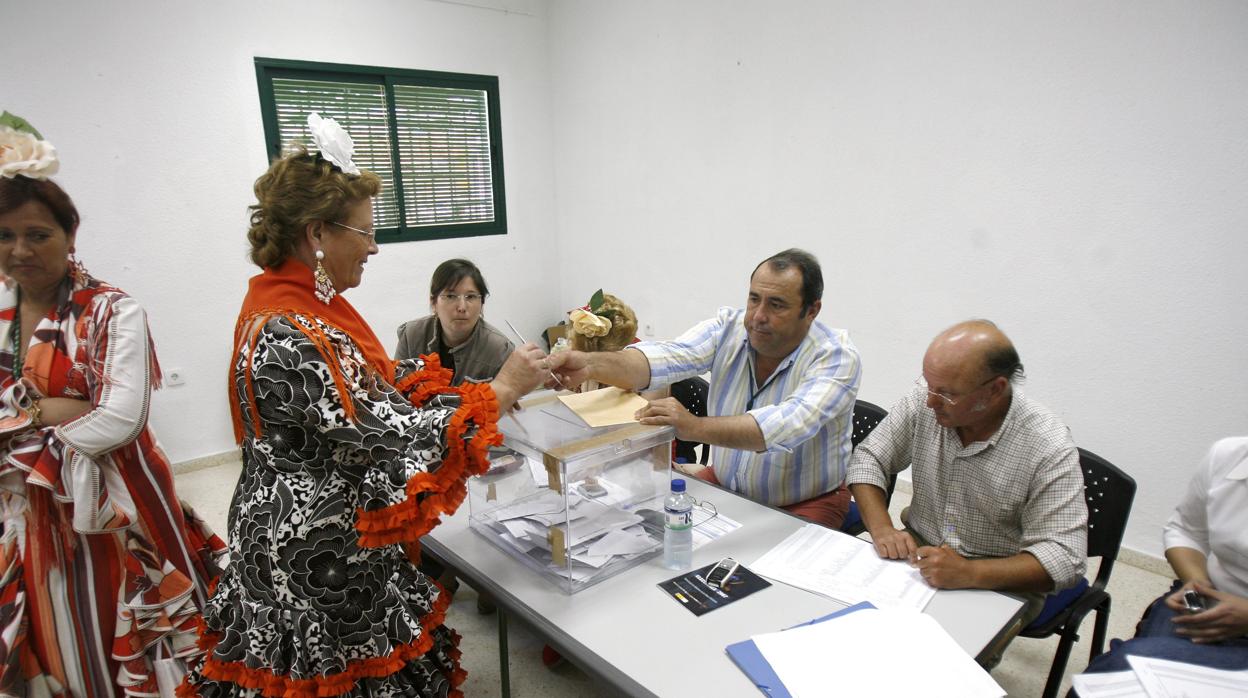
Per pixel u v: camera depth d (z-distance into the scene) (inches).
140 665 53.8
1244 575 49.6
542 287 187.2
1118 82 84.4
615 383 64.4
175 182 125.2
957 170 102.0
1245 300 79.4
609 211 168.4
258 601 42.1
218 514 113.7
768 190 130.1
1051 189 92.7
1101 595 57.2
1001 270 100.0
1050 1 88.1
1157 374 87.7
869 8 107.3
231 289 134.3
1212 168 79.0
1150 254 85.5
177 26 121.0
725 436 55.7
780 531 56.9
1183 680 42.0
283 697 41.3
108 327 49.6
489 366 95.7
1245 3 73.8
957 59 98.7
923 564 48.5
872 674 37.8
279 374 37.3
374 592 43.5
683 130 143.9
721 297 145.5
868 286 117.6
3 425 47.4
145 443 53.8
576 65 166.7
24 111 109.7
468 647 78.6
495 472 56.3
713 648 41.3
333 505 41.0
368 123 151.0
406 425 40.7
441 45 155.6
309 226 40.4
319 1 136.5
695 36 136.2
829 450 69.4
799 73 119.7
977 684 36.9
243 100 130.4
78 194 116.3
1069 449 52.8
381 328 158.4
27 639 50.8
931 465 60.8
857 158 114.3
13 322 50.1
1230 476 50.5
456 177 168.1
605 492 53.6
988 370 50.6
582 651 41.2
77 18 111.5
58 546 50.7
